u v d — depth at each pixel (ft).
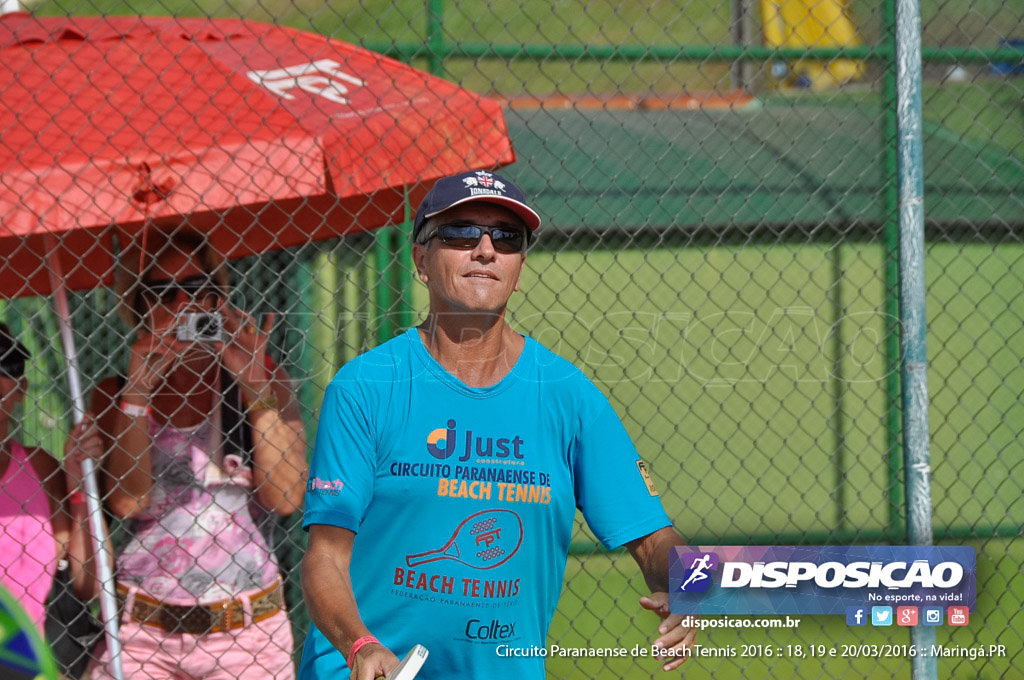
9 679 11.19
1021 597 43.14
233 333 32.32
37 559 31.42
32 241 36.47
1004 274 45.14
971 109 49.14
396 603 19.89
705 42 48.01
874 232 47.67
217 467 32.12
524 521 20.15
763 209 47.65
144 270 32.04
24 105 29.01
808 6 47.57
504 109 46.34
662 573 21.56
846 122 48.32
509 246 20.11
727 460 46.32
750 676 38.63
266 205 34.83
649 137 47.26
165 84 30.68
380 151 30.89
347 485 19.30
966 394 48.16
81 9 45.03
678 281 46.80
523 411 20.40
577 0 46.44
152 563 31.63
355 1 47.03
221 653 31.73
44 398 40.01
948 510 47.21
